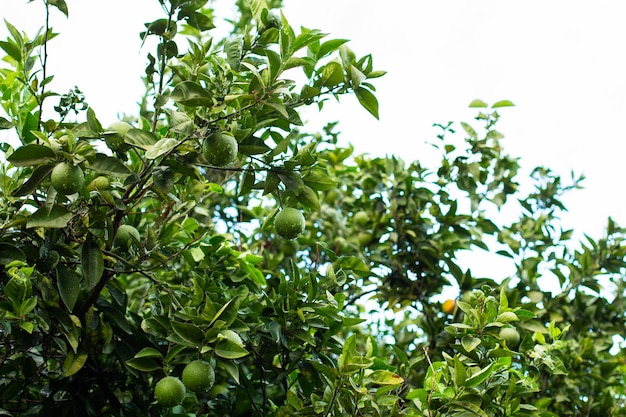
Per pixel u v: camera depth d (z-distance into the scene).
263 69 2.31
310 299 2.45
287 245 3.39
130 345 2.54
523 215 3.53
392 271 3.28
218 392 2.76
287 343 2.45
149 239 2.51
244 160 2.53
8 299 2.27
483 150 3.38
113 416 2.67
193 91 2.22
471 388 2.29
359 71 2.32
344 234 3.44
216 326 2.22
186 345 2.23
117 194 2.42
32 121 2.50
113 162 2.26
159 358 2.45
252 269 2.79
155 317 2.38
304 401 2.46
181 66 2.41
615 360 3.31
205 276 2.57
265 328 2.47
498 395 2.39
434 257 3.27
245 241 3.39
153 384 2.69
